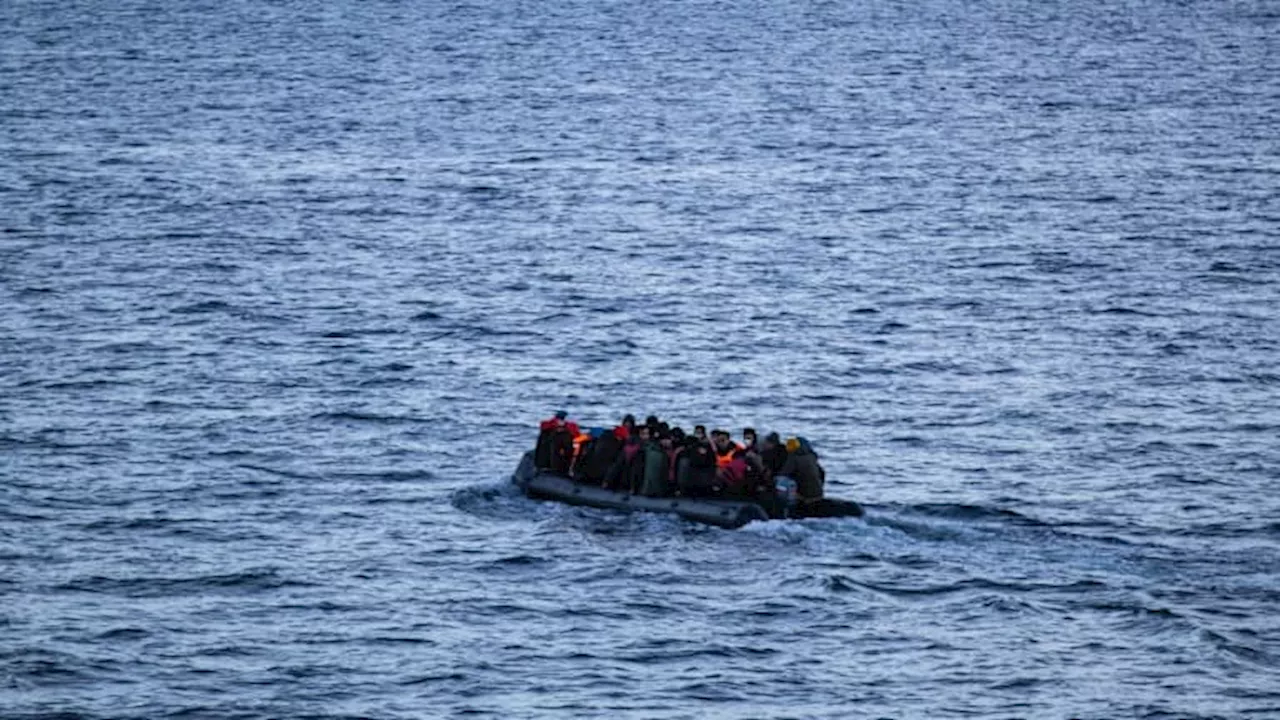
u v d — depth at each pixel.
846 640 122.38
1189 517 151.75
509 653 119.31
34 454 165.12
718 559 136.25
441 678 115.19
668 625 124.38
